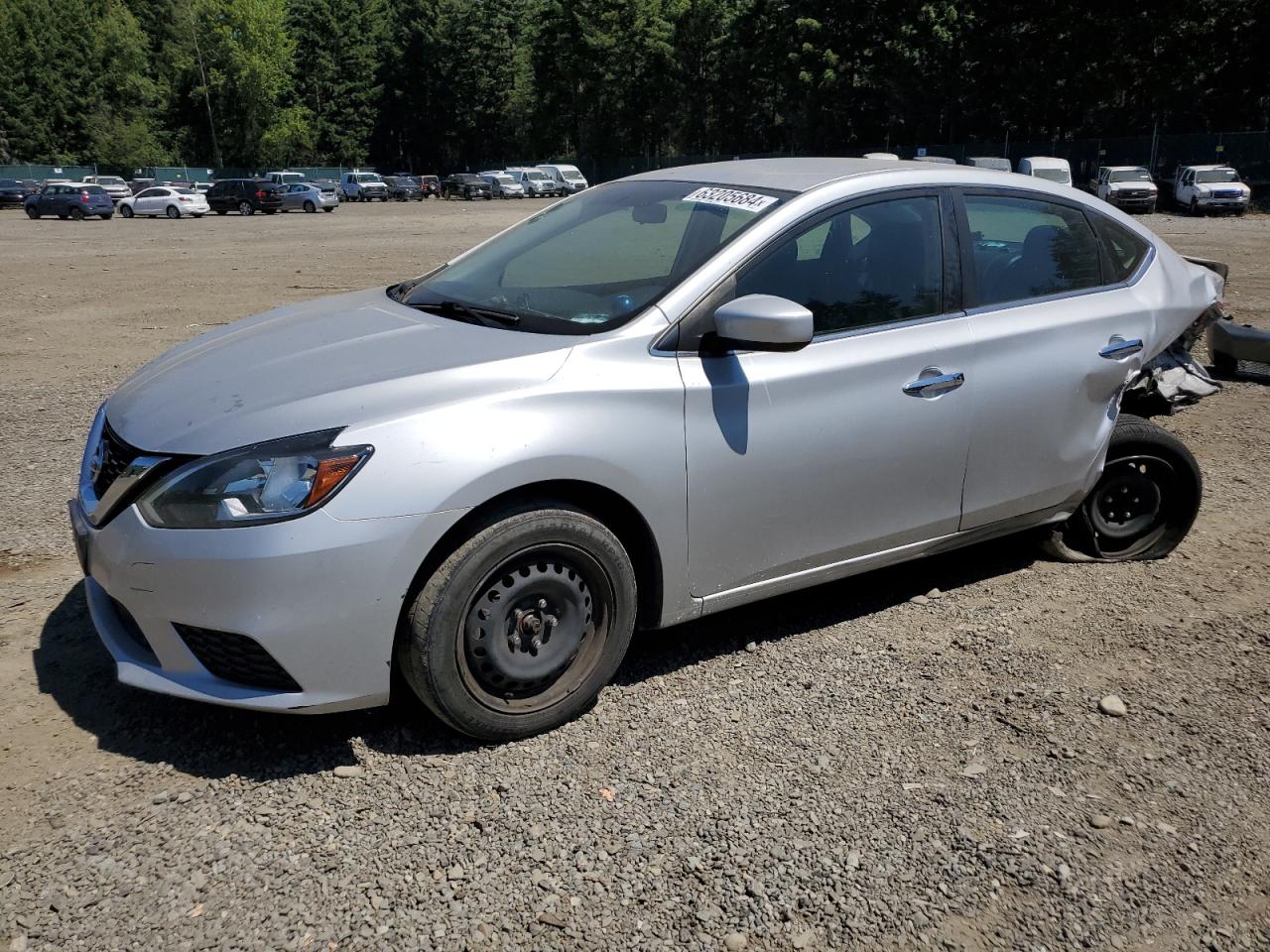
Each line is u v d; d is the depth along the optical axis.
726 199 3.75
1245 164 44.62
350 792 2.90
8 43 73.56
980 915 2.49
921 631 3.98
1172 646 3.86
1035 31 51.22
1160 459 4.60
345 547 2.77
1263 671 3.67
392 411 2.90
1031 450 4.08
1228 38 47.03
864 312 3.67
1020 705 3.43
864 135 58.91
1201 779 3.04
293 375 3.17
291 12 88.75
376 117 92.31
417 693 3.01
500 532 2.96
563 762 3.07
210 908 2.45
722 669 3.66
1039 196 4.25
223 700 2.84
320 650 2.81
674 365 3.27
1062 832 2.80
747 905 2.50
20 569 4.40
